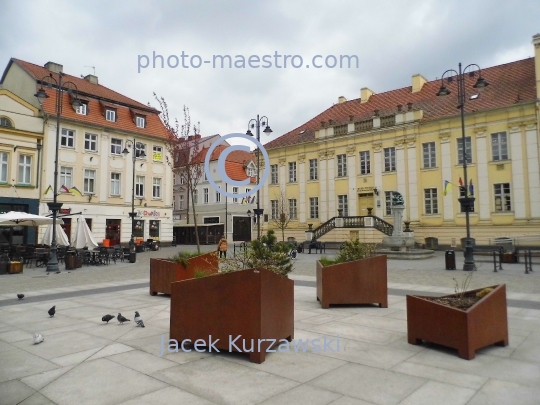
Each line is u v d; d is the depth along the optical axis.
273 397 4.24
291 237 40.88
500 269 18.30
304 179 40.75
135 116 39.97
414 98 37.97
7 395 4.33
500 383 4.62
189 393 4.35
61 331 7.05
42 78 35.22
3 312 8.92
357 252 9.62
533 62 32.50
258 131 20.55
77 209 34.75
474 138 31.38
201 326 5.79
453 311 5.64
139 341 6.35
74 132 35.12
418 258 24.84
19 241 31.28
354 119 40.16
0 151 30.70
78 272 18.84
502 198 30.11
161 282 11.08
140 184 40.03
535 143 28.84
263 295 5.41
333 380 4.71
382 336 6.63
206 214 51.97
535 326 7.39
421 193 33.62
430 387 4.51
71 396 4.29
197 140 19.42
